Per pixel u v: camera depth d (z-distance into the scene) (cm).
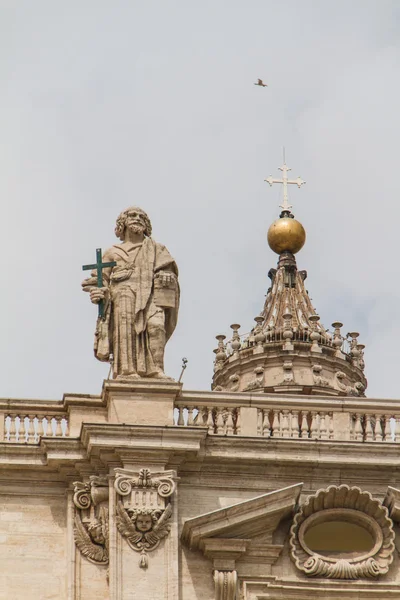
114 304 10888
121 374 10719
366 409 10744
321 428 10675
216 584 10206
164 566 10238
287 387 14650
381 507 10406
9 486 10494
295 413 10725
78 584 10238
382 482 10588
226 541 10269
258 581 10269
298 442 10544
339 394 14738
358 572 10331
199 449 10456
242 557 10319
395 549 10412
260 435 10625
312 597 10288
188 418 10675
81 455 10475
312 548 10488
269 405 10731
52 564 10344
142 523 10288
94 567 10288
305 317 15150
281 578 10294
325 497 10394
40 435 10631
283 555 10369
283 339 14838
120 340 10788
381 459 10562
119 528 10275
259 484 10538
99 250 10956
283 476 10562
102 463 10444
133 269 10969
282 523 10431
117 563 10212
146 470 10381
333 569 10319
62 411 10719
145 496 10344
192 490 10488
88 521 10362
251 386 14725
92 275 10950
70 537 10331
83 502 10394
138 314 10838
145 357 10769
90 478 10425
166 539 10294
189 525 10256
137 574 10212
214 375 14988
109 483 10388
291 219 15412
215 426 10681
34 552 10362
